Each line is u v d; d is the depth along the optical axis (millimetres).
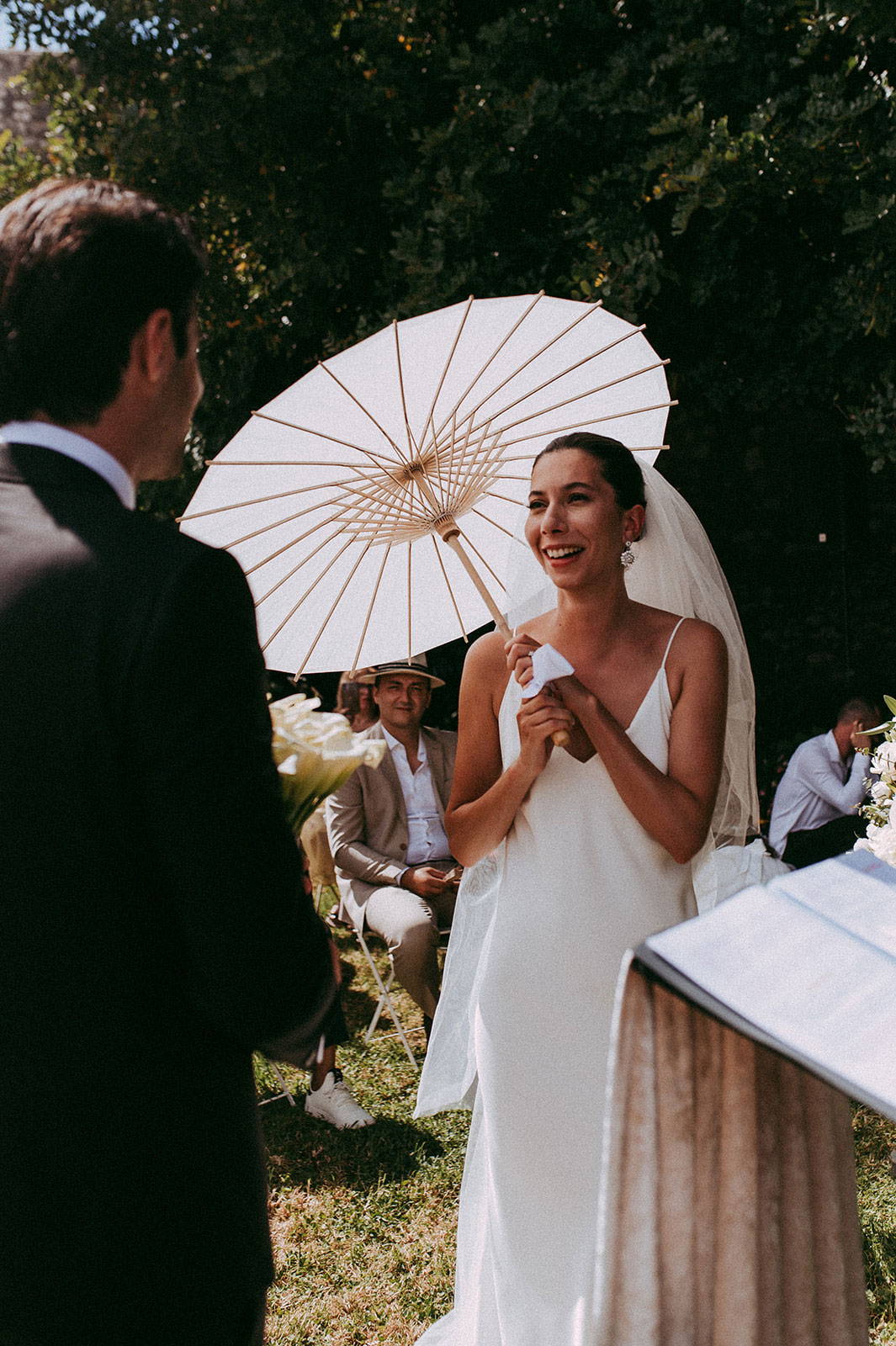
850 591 9117
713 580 2426
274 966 1161
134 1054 1157
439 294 6602
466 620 2574
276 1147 3814
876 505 9094
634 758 1965
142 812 1136
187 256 1255
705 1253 1182
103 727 1111
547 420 2430
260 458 2355
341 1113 3916
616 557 2104
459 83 6938
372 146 7090
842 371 7055
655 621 2133
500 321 2432
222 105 6742
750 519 9125
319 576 2424
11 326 1189
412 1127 3883
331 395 2359
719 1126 1184
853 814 5176
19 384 1207
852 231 5770
